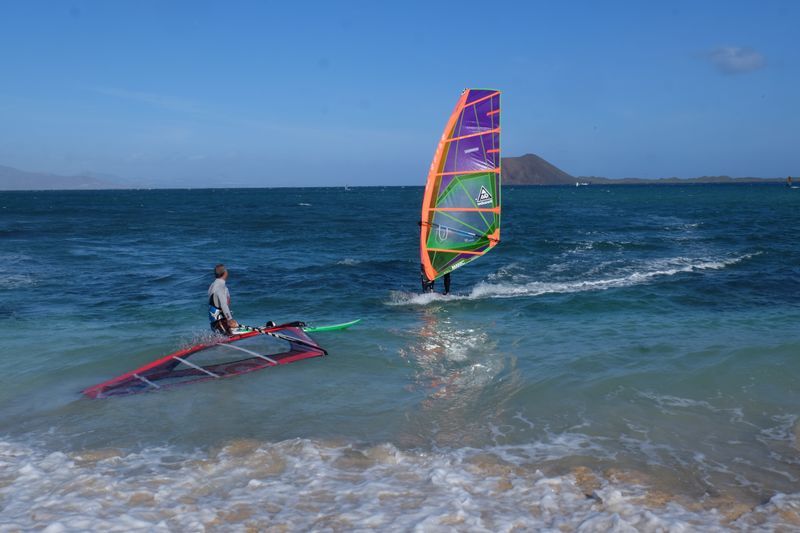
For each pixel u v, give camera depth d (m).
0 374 8.93
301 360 9.59
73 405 7.71
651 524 4.74
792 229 32.44
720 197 96.06
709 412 7.29
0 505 5.09
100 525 4.73
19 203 98.19
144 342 10.62
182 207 78.44
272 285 16.97
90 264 21.41
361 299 14.80
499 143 14.34
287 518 4.89
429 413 7.42
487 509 5.04
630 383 8.29
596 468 5.87
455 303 14.09
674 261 20.52
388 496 5.28
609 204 74.88
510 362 9.41
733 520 4.85
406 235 32.91
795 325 11.45
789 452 6.19
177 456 6.21
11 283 17.22
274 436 6.73
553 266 19.84
